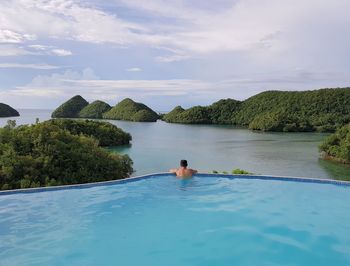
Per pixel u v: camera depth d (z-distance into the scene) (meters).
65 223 6.05
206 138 67.19
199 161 36.69
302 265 4.62
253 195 7.88
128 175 20.33
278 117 92.06
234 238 5.50
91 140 18.84
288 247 5.20
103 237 5.46
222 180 9.12
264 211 6.82
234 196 7.80
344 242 5.36
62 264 4.55
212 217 6.49
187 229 5.88
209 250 5.08
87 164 16.38
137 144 52.34
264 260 4.77
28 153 15.34
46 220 6.18
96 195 7.75
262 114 114.75
